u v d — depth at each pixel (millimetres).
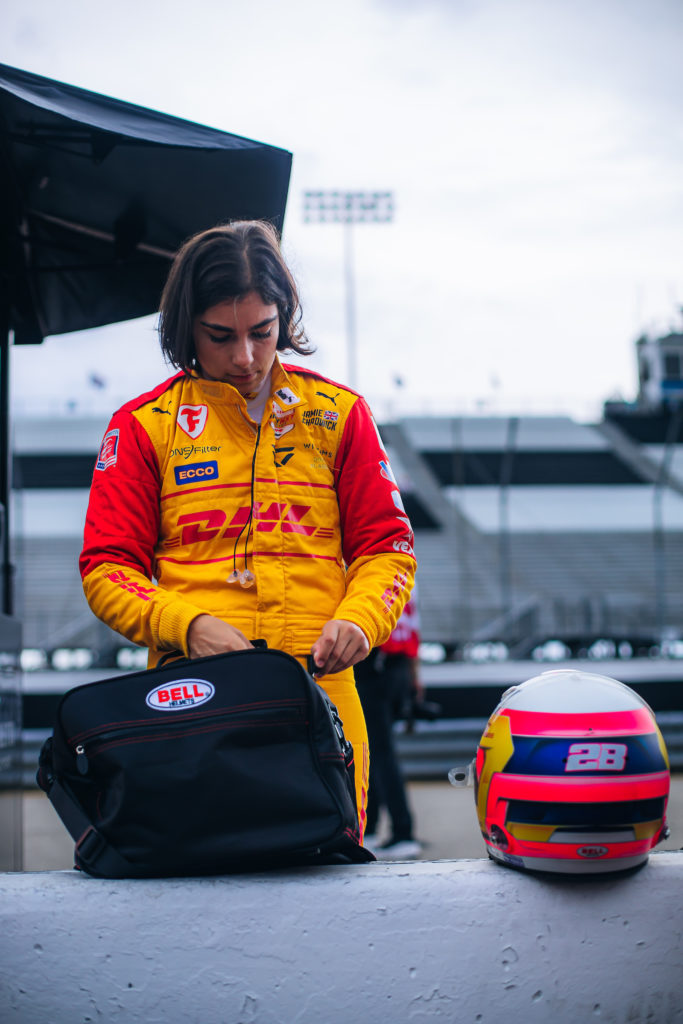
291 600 1409
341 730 1251
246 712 1151
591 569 26516
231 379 1420
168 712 1158
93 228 3131
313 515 1464
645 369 43688
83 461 33406
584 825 1120
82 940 1124
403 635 3986
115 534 1396
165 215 2982
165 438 1448
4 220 2754
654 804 1144
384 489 1506
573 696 1181
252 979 1132
